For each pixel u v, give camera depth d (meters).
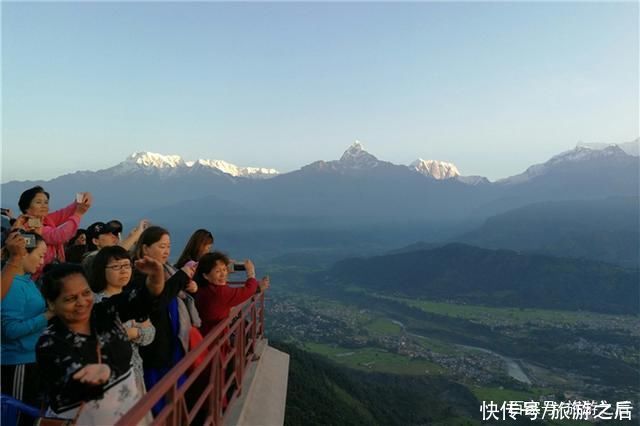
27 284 3.65
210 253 5.58
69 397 2.96
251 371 8.28
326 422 36.31
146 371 4.37
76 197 5.89
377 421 47.03
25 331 3.49
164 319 4.38
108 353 3.17
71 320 3.04
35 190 5.32
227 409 6.02
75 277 3.01
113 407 3.15
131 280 4.18
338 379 54.34
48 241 5.34
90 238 5.97
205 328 5.47
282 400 8.15
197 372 4.07
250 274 5.90
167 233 4.65
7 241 3.44
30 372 3.56
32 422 3.35
